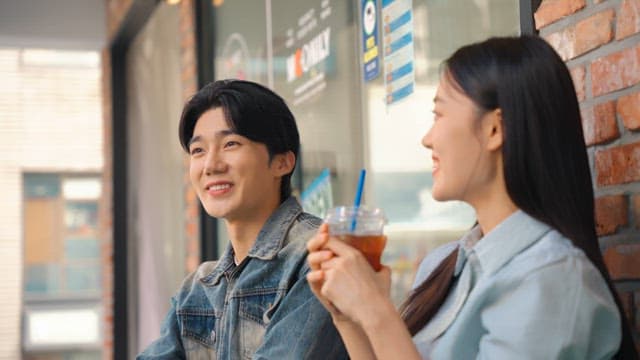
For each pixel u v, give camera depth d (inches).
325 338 81.3
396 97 117.5
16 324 455.2
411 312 71.9
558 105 64.6
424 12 111.4
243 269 88.0
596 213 83.4
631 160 79.1
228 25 179.0
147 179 242.7
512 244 64.0
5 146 441.1
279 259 86.1
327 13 135.8
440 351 67.0
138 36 253.0
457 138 66.2
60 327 459.5
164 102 223.8
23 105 440.1
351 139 129.2
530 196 64.5
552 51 65.6
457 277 70.5
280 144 89.1
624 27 80.1
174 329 91.8
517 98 64.4
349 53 129.6
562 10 87.0
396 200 117.6
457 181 66.6
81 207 452.4
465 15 104.0
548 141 64.3
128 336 266.2
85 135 447.2
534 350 60.4
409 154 114.1
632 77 79.0
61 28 277.1
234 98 87.7
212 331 89.7
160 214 227.8
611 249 81.6
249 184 87.6
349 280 63.1
